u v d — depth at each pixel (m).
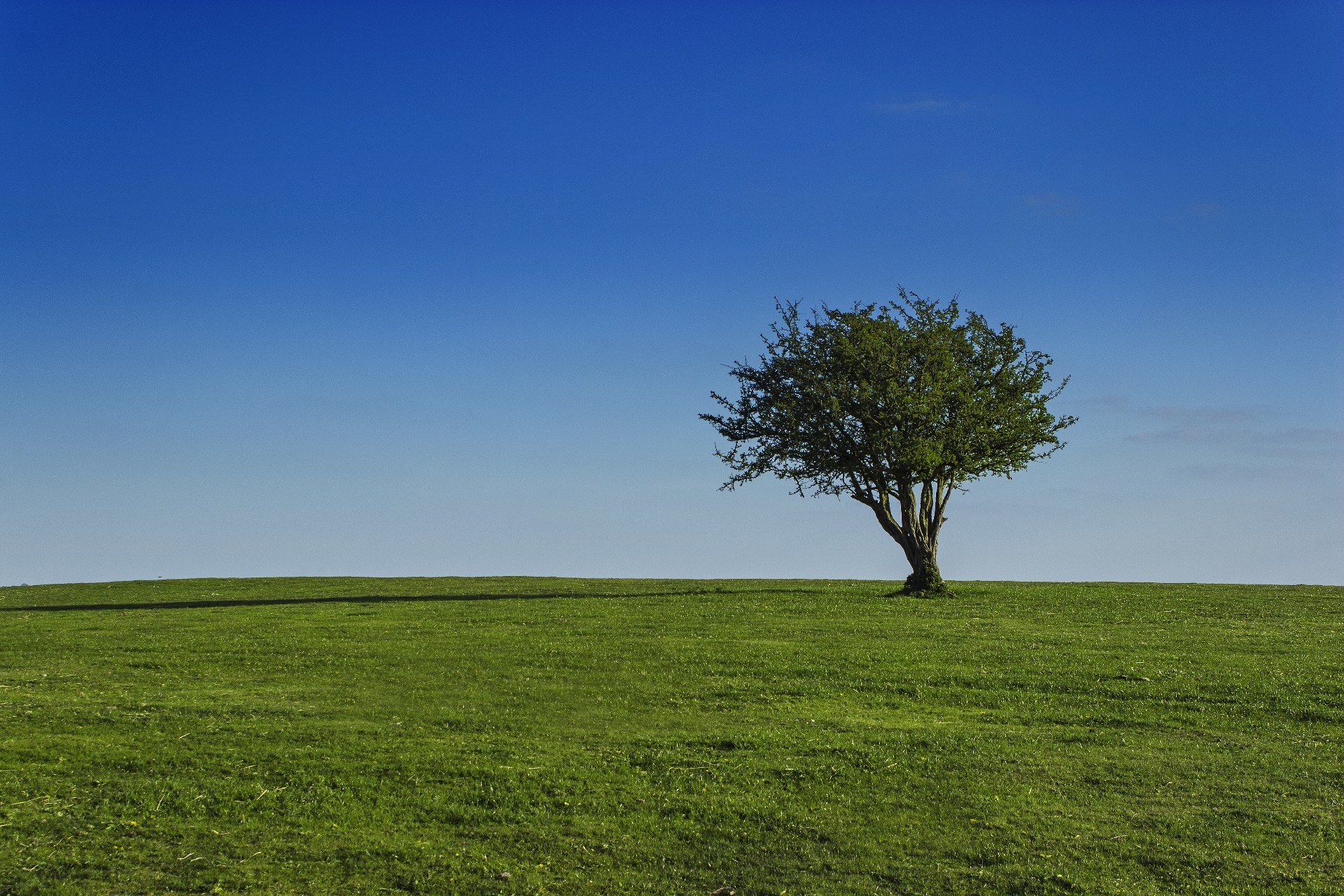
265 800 18.14
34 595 56.06
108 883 14.95
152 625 38.88
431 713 24.25
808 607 42.69
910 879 15.38
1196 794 18.55
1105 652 30.88
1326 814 17.48
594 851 16.36
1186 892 14.83
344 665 30.06
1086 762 20.38
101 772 19.38
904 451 47.09
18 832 16.56
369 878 15.26
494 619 39.88
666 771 19.92
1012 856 16.05
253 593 55.38
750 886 15.20
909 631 35.47
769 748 21.39
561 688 26.95
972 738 22.00
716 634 35.31
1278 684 26.31
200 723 22.88
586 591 53.88
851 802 18.34
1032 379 51.41
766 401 51.22
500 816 17.62
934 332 50.09
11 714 23.41
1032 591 49.62
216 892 14.70
